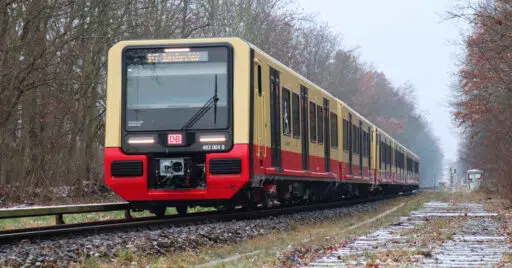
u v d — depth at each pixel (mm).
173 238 11523
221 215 16438
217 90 15852
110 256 9539
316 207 24531
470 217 22391
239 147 15594
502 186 34000
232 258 10344
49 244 10039
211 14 40125
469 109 30391
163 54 16172
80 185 30172
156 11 31953
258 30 44500
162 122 15898
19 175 27781
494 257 10031
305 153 21312
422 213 25344
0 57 25547
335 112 26609
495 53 22812
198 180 15992
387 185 44688
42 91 28688
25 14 25500
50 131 29391
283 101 18906
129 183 15891
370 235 14758
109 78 16266
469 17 21328
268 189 18219
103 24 27484
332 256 10391
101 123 34094
